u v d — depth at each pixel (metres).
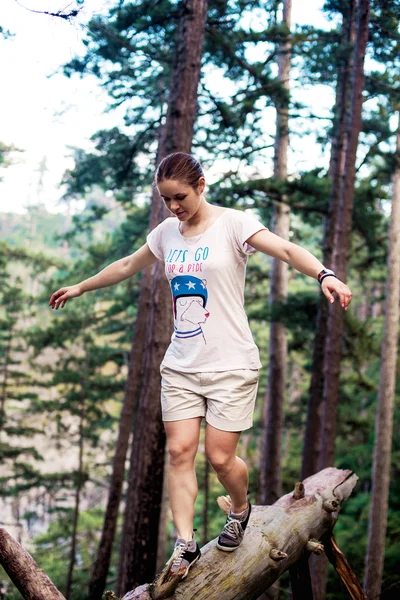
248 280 16.05
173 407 2.75
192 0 7.57
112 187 15.44
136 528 7.18
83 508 31.56
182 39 7.56
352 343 13.12
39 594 2.44
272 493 14.11
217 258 2.65
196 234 2.73
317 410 12.39
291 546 3.48
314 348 12.53
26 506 31.52
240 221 2.67
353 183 9.79
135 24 8.27
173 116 7.49
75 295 3.08
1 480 23.11
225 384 2.67
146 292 13.16
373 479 13.20
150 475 7.18
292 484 19.31
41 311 39.41
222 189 11.61
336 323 10.05
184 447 2.73
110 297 20.38
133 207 18.00
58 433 23.80
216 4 9.52
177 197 2.58
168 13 8.13
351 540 16.98
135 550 7.16
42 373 24.12
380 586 12.35
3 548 2.50
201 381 2.70
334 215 12.20
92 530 25.83
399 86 10.10
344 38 10.98
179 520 2.74
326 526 4.05
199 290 2.68
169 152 7.46
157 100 12.27
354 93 9.59
